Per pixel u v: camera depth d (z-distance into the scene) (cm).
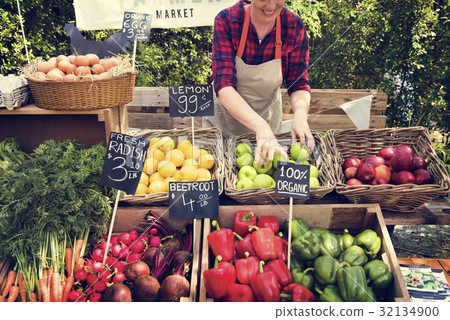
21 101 268
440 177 222
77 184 207
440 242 354
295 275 189
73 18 515
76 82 254
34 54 475
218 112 278
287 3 508
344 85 535
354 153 268
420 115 502
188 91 211
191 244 204
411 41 479
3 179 208
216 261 184
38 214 197
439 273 207
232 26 234
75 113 270
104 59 279
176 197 197
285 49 243
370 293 179
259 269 182
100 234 210
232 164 240
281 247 197
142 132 261
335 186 216
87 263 197
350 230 219
